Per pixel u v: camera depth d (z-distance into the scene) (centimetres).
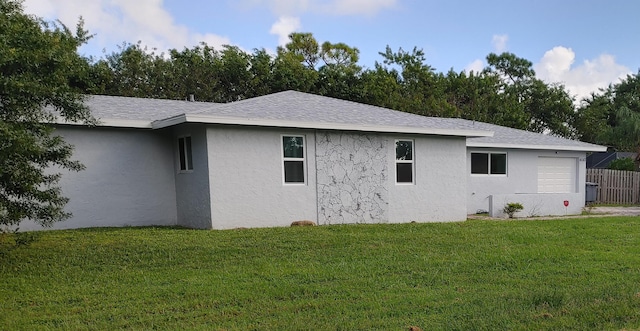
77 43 770
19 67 633
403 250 831
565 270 693
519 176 1744
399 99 3178
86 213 1121
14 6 685
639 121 3250
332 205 1230
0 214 686
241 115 1088
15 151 614
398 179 1349
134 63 2606
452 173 1441
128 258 761
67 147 749
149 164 1208
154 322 484
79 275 672
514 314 494
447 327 457
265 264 729
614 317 484
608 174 2106
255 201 1123
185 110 1314
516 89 3919
